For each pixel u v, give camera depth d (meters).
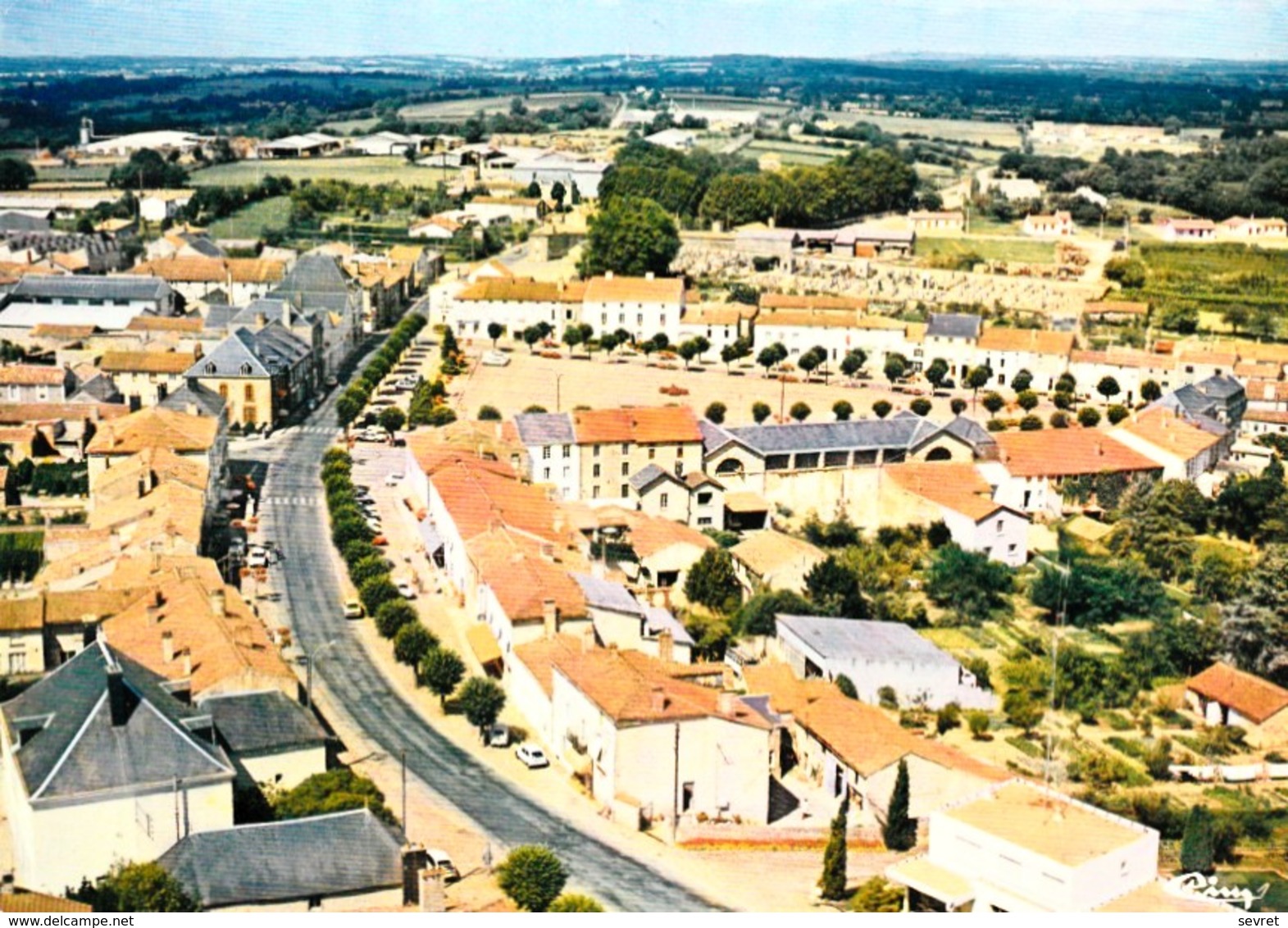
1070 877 119.69
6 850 136.75
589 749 153.50
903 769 145.38
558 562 193.88
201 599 166.62
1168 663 195.75
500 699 164.38
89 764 127.94
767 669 176.38
